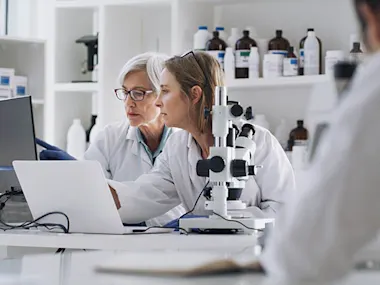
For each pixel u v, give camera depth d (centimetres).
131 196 279
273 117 432
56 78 493
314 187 105
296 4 430
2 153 294
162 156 294
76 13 500
